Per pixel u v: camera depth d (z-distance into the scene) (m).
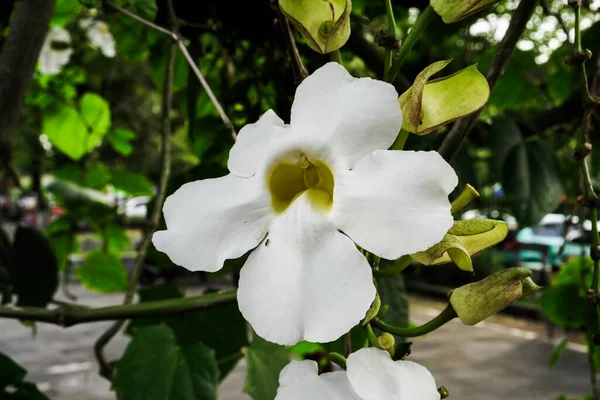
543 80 0.44
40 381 1.29
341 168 0.14
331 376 0.14
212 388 0.24
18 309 0.23
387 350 0.15
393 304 0.24
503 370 1.42
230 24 0.34
